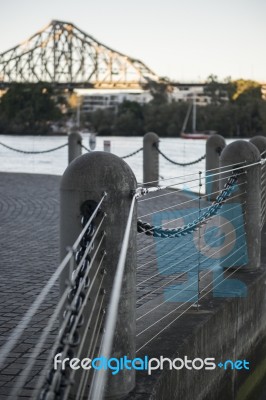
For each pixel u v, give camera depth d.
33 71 156.12
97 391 2.51
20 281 8.11
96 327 4.41
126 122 130.38
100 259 4.42
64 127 128.75
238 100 135.00
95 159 4.46
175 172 30.19
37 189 18.88
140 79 151.12
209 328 6.20
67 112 131.38
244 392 7.47
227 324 6.82
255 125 126.44
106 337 2.47
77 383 4.35
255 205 8.20
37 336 5.83
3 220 13.30
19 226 12.58
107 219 4.41
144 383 4.71
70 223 4.46
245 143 8.20
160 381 4.80
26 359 5.24
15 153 41.06
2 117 125.56
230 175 8.18
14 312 6.66
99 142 64.38
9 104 126.50
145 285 7.82
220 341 6.57
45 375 2.96
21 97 125.12
